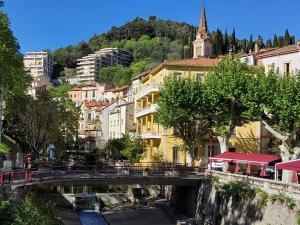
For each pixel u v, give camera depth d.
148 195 67.38
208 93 49.53
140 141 74.88
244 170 57.91
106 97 168.88
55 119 63.06
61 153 75.31
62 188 67.00
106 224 49.78
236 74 47.75
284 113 41.03
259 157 44.84
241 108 49.41
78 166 51.50
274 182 33.50
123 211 57.16
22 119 61.84
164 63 66.12
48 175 45.66
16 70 46.69
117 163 66.94
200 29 106.06
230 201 40.22
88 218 53.00
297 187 30.34
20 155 57.97
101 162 68.38
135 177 49.16
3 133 66.44
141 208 58.09
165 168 52.78
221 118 51.31
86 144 107.56
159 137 68.94
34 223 26.56
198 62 67.62
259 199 34.81
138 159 73.75
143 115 76.75
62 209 54.06
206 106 51.22
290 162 31.69
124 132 95.25
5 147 58.16
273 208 32.53
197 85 52.03
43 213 30.80
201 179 49.97
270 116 45.47
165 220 50.56
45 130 61.66
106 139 108.69
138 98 81.94
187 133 54.56
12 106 63.25
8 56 40.22
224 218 41.00
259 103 43.91
